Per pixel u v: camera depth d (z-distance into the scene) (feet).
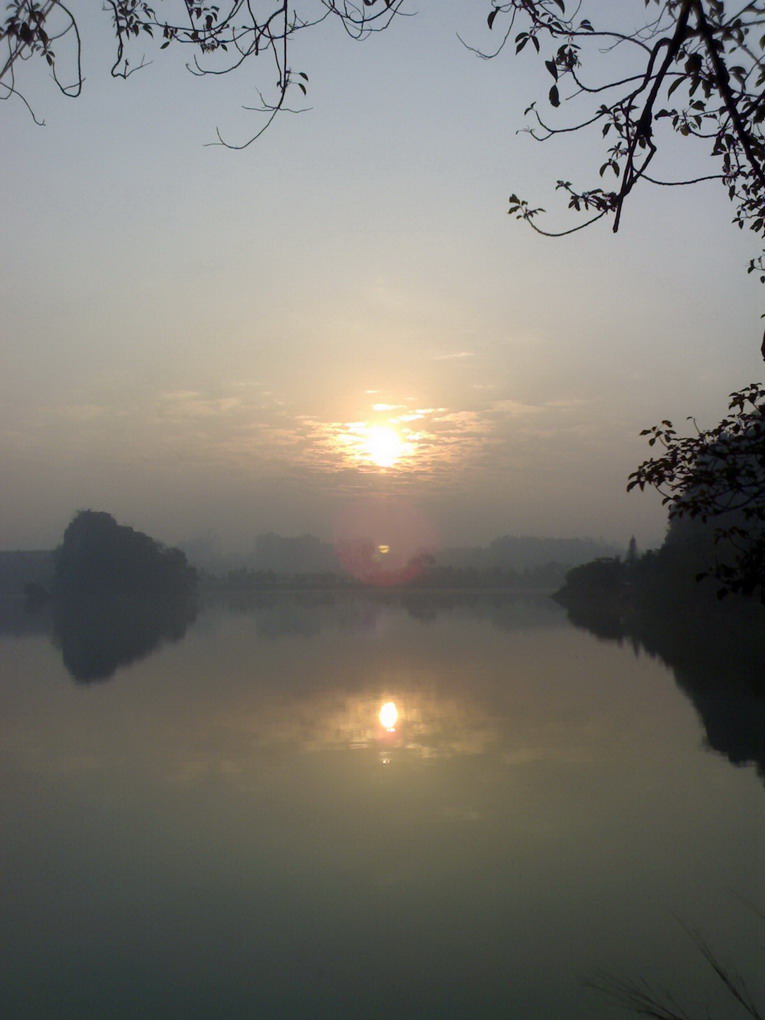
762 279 23.93
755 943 31.35
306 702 85.40
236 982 29.68
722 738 64.69
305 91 18.69
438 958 30.96
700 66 18.08
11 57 16.37
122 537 398.21
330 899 36.22
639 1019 26.73
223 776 56.18
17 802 50.96
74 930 33.73
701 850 40.60
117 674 113.70
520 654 130.31
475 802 49.03
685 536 189.57
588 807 47.70
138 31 18.99
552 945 31.68
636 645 140.26
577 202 20.81
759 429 22.02
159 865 40.42
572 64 18.48
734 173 22.06
